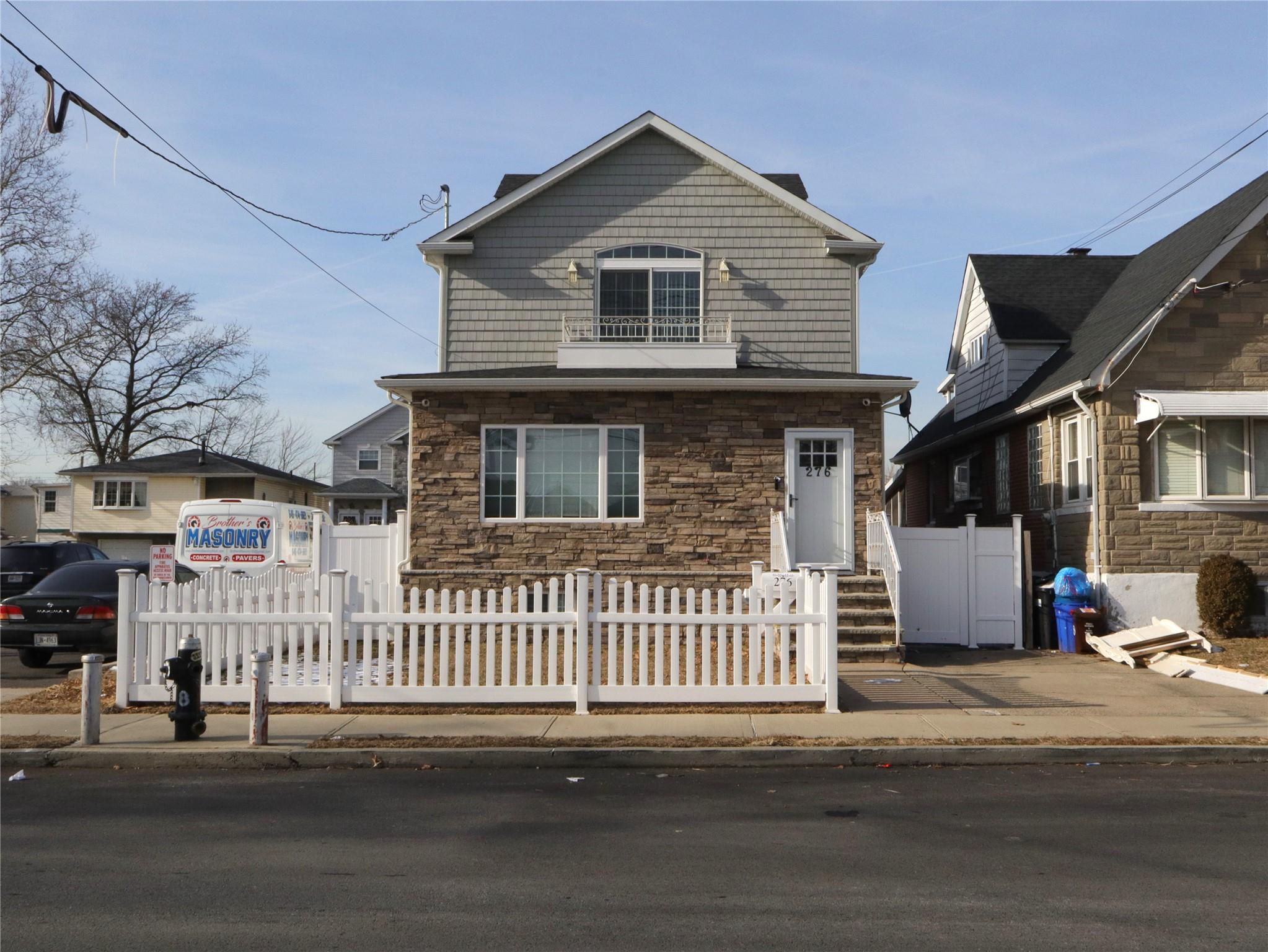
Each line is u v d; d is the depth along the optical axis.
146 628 11.95
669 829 7.39
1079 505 18.62
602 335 20.22
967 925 5.39
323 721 11.01
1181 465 17.75
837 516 18.27
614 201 20.36
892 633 15.84
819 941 5.17
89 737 9.97
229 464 45.72
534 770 9.53
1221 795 8.50
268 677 10.02
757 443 18.25
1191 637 15.83
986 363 24.47
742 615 11.70
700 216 20.34
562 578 18.11
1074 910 5.62
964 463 26.62
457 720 11.06
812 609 11.88
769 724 10.88
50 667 16.78
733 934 5.26
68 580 17.23
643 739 10.16
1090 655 16.64
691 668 11.68
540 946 5.11
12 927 5.37
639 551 18.14
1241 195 20.05
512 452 18.34
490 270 20.27
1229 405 17.06
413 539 18.17
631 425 18.28
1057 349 22.75
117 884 6.07
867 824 7.51
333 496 49.50
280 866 6.45
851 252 20.28
